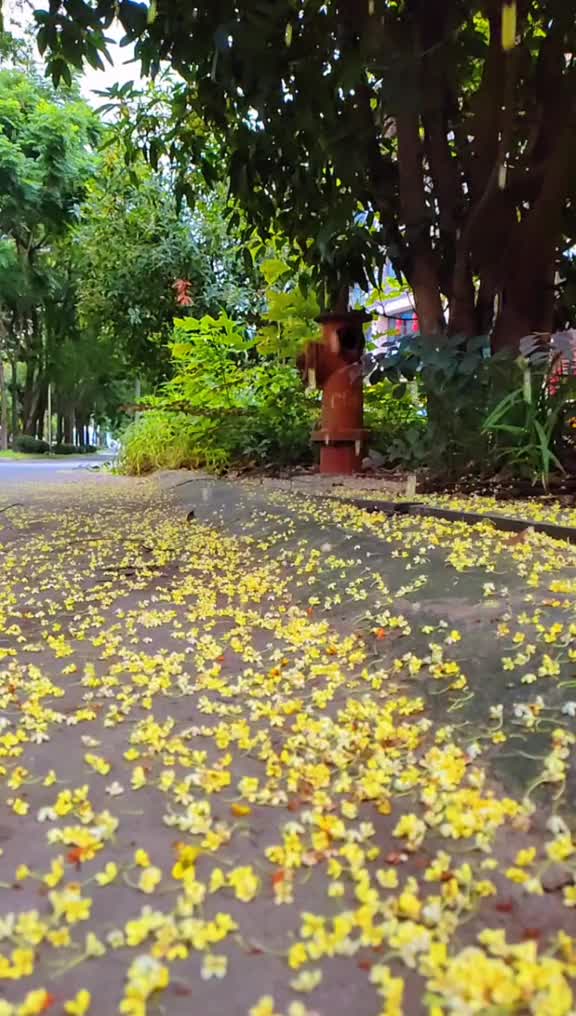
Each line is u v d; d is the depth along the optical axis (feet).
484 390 11.94
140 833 3.17
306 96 12.60
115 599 7.70
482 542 7.54
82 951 2.41
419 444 13.55
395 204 15.06
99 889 2.76
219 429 21.88
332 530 9.25
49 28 12.08
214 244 36.09
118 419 86.94
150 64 13.19
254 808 3.35
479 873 2.82
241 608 7.07
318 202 15.83
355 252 15.99
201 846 3.02
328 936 2.39
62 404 95.35
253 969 2.31
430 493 12.29
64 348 75.10
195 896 2.63
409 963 2.28
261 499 12.94
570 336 10.69
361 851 2.92
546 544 7.19
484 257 13.94
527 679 4.28
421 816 3.26
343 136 13.16
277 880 2.77
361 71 12.12
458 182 14.73
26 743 4.14
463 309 14.10
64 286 66.54
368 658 5.38
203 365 22.18
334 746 3.95
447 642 5.17
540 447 10.97
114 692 4.98
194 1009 2.16
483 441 12.32
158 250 36.42
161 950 2.38
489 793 3.40
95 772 3.76
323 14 12.00
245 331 26.94
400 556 7.45
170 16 11.93
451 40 11.88
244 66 12.13
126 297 37.99
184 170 18.01
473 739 3.94
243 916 2.58
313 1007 2.15
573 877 2.76
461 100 15.65
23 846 3.08
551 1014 2.02
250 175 15.64
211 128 16.29
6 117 50.47
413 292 14.92
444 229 14.29
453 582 6.31
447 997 2.11
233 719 4.43
